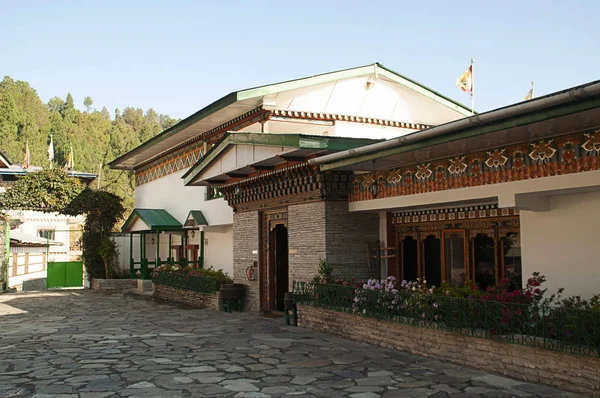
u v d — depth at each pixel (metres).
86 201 30.75
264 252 17.97
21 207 30.06
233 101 18.17
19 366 10.30
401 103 20.39
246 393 8.36
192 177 19.14
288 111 18.64
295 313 15.24
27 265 35.12
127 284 29.92
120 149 97.12
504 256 11.85
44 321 17.23
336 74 18.73
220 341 13.00
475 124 8.73
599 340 7.75
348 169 13.66
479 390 8.28
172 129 23.50
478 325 9.64
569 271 9.80
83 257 31.61
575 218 9.76
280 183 16.36
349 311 12.91
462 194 11.21
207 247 24.58
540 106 7.65
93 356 11.25
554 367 8.27
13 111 73.75
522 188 9.88
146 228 26.20
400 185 13.00
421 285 11.86
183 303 22.25
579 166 8.97
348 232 14.81
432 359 10.48
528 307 8.84
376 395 8.18
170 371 9.83
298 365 10.26
